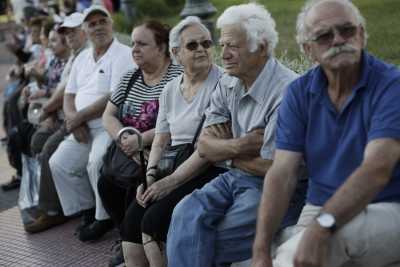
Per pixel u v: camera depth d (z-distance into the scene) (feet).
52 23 24.13
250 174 11.27
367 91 8.89
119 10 43.70
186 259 10.82
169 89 13.62
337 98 9.19
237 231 10.83
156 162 13.44
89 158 16.57
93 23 17.35
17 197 21.99
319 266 8.05
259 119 11.12
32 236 18.01
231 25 11.05
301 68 15.97
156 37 14.71
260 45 11.07
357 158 8.98
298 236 9.11
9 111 24.38
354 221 8.44
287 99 9.66
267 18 11.23
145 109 14.79
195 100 13.10
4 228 18.90
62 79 19.99
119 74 17.04
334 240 8.36
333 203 8.20
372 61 9.13
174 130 13.35
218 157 11.56
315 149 9.35
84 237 16.71
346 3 9.01
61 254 16.35
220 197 11.32
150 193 12.28
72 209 17.22
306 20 9.18
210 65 13.25
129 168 14.47
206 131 12.03
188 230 10.85
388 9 22.81
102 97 17.10
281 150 9.57
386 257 8.61
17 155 22.13
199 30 12.98
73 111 18.29
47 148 18.04
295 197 10.91
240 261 10.94
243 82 11.50
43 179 18.03
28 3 41.81
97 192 15.99
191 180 12.42
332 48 8.89
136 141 14.44
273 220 9.25
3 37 64.75
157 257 11.99
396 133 8.45
